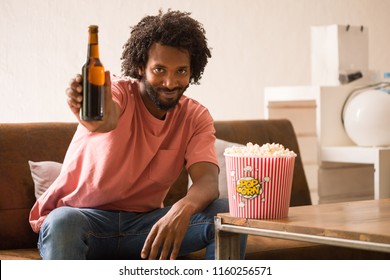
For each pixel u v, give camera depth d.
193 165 2.18
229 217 1.71
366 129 3.38
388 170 3.31
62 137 2.57
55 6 3.50
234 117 4.07
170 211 1.98
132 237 2.15
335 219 1.67
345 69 3.58
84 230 2.00
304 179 3.13
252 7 4.10
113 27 3.64
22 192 2.44
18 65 3.44
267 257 2.38
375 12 4.57
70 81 1.67
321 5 4.36
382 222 1.61
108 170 2.09
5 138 2.46
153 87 2.06
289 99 3.64
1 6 3.39
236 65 4.05
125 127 2.10
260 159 1.68
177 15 2.09
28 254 2.29
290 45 4.25
